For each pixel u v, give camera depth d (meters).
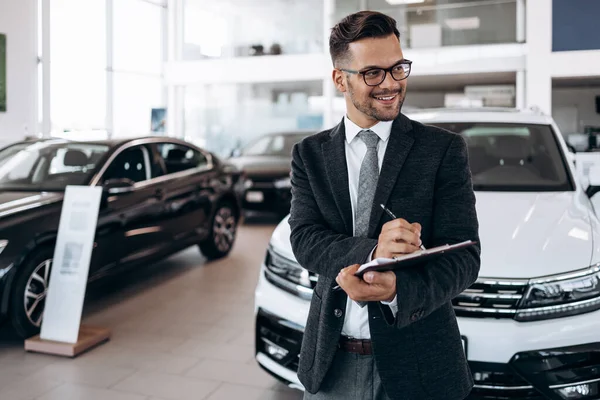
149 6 10.16
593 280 1.95
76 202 3.26
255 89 11.88
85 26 8.39
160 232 4.34
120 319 3.77
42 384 2.73
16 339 3.40
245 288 4.54
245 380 2.79
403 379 1.15
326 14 9.75
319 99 11.83
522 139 3.17
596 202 2.75
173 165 4.83
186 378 2.81
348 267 1.04
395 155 1.19
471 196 1.18
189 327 3.60
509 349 1.86
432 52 8.62
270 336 2.30
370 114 1.17
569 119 9.89
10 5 6.82
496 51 8.29
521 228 2.20
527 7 7.94
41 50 7.42
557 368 1.87
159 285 4.63
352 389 1.25
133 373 2.88
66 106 7.95
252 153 8.68
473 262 1.12
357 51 1.14
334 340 1.21
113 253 3.79
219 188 5.29
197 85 10.45
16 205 3.38
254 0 10.38
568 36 7.76
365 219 1.21
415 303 1.02
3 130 6.82
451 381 1.16
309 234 1.22
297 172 1.33
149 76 10.23
